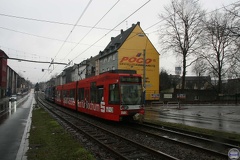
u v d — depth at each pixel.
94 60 62.38
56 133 12.59
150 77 46.41
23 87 150.12
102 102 17.33
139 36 46.19
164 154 8.30
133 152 9.24
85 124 17.06
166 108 33.12
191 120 19.23
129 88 15.83
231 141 10.82
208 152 9.01
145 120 18.64
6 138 11.44
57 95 39.66
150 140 11.42
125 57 44.91
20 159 7.70
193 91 51.34
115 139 11.64
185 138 12.03
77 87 24.92
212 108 33.53
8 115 23.06
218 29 18.52
